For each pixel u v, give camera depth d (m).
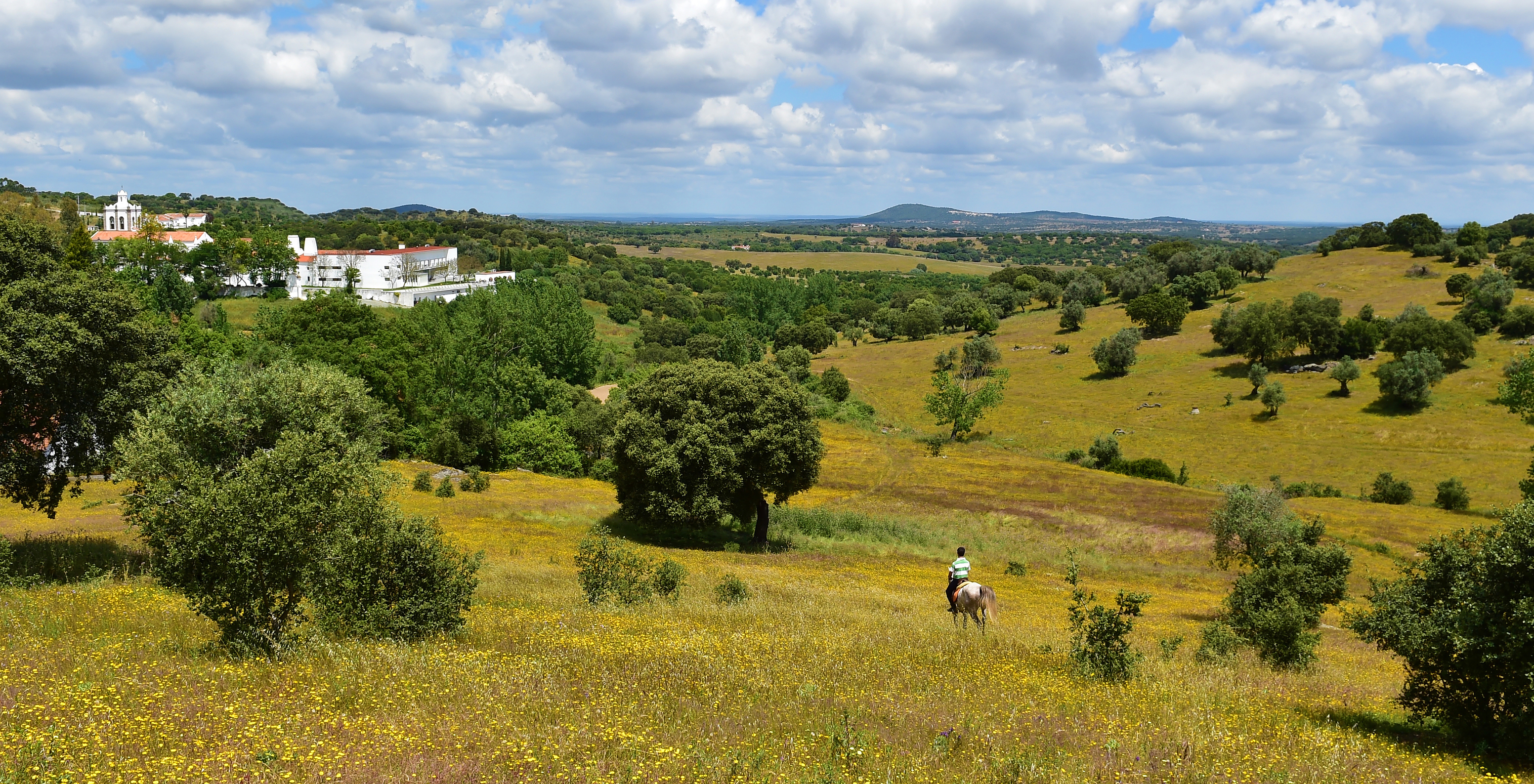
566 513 51.28
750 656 15.80
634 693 12.45
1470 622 13.74
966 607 24.23
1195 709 13.70
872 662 16.20
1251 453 92.06
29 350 24.12
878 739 10.74
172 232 177.75
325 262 167.88
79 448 27.16
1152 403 114.31
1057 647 20.44
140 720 9.36
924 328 175.00
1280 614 23.12
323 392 26.91
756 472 45.97
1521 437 88.31
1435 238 175.88
